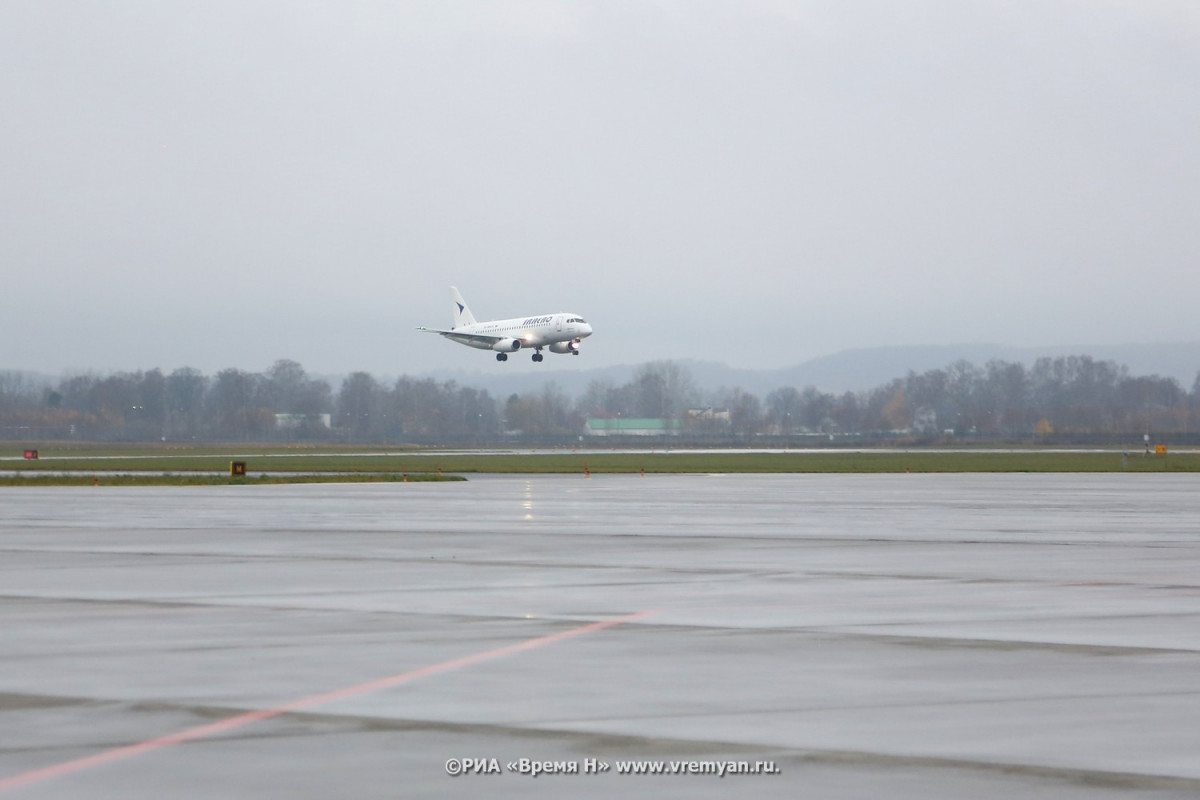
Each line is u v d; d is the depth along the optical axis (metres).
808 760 18.45
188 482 128.25
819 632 29.91
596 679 24.27
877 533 60.28
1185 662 25.91
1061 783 17.30
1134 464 185.00
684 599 36.12
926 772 17.83
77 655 27.02
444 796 16.77
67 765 18.19
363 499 94.31
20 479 132.00
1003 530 62.09
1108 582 40.06
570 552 50.97
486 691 23.19
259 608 34.34
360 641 28.77
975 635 29.42
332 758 18.59
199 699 22.53
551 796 16.78
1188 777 17.56
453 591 38.16
